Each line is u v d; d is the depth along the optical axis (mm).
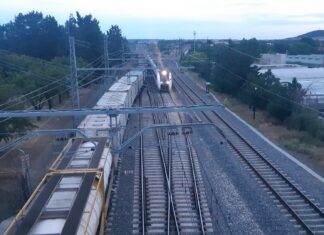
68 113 18859
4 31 98500
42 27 80500
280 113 38156
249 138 33562
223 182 23688
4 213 20812
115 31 101750
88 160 18125
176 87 65375
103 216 16016
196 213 19797
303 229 18016
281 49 114188
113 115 19547
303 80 53719
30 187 22531
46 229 11883
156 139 34156
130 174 25391
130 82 47438
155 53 142875
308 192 22047
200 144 32156
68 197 14008
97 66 73125
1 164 27812
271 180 23844
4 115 18156
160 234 17859
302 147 30312
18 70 50938
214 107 20125
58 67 50938
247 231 17922
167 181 23578
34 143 33031
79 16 80812
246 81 48875
